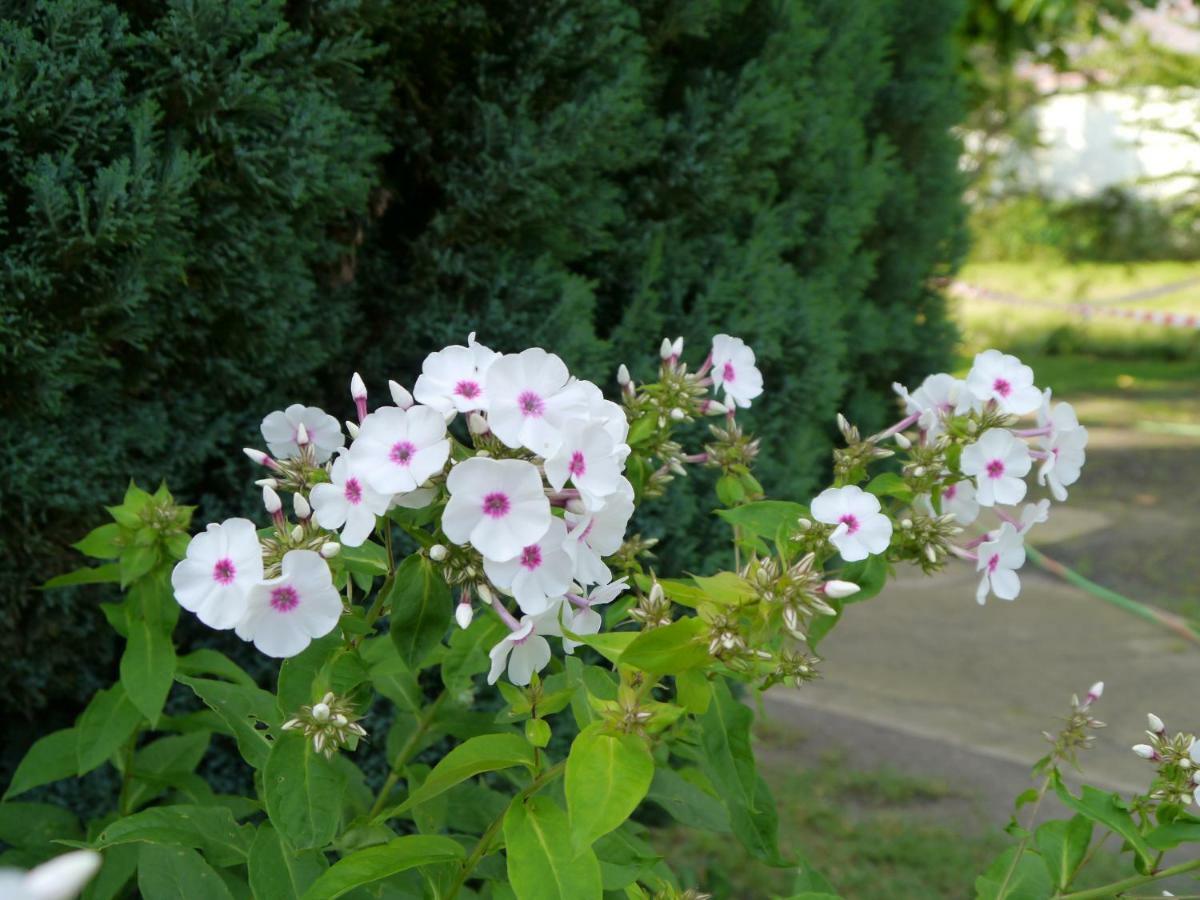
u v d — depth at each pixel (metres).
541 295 3.16
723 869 4.05
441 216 3.10
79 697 2.98
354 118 2.87
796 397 3.86
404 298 3.25
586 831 1.53
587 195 3.25
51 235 2.38
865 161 4.92
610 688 1.99
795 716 5.33
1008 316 19.52
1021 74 19.22
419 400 1.75
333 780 1.77
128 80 2.57
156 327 2.63
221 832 2.06
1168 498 9.60
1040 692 5.68
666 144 3.60
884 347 4.85
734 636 1.58
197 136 2.60
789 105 3.80
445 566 1.74
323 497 1.70
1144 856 2.03
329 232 3.14
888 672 5.90
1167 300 20.38
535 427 1.64
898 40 5.18
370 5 2.77
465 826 2.34
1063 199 23.50
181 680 2.13
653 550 3.46
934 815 4.42
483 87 3.11
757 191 3.93
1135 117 20.09
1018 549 2.20
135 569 2.15
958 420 2.19
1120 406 13.70
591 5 3.11
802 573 1.61
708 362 2.47
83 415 2.70
